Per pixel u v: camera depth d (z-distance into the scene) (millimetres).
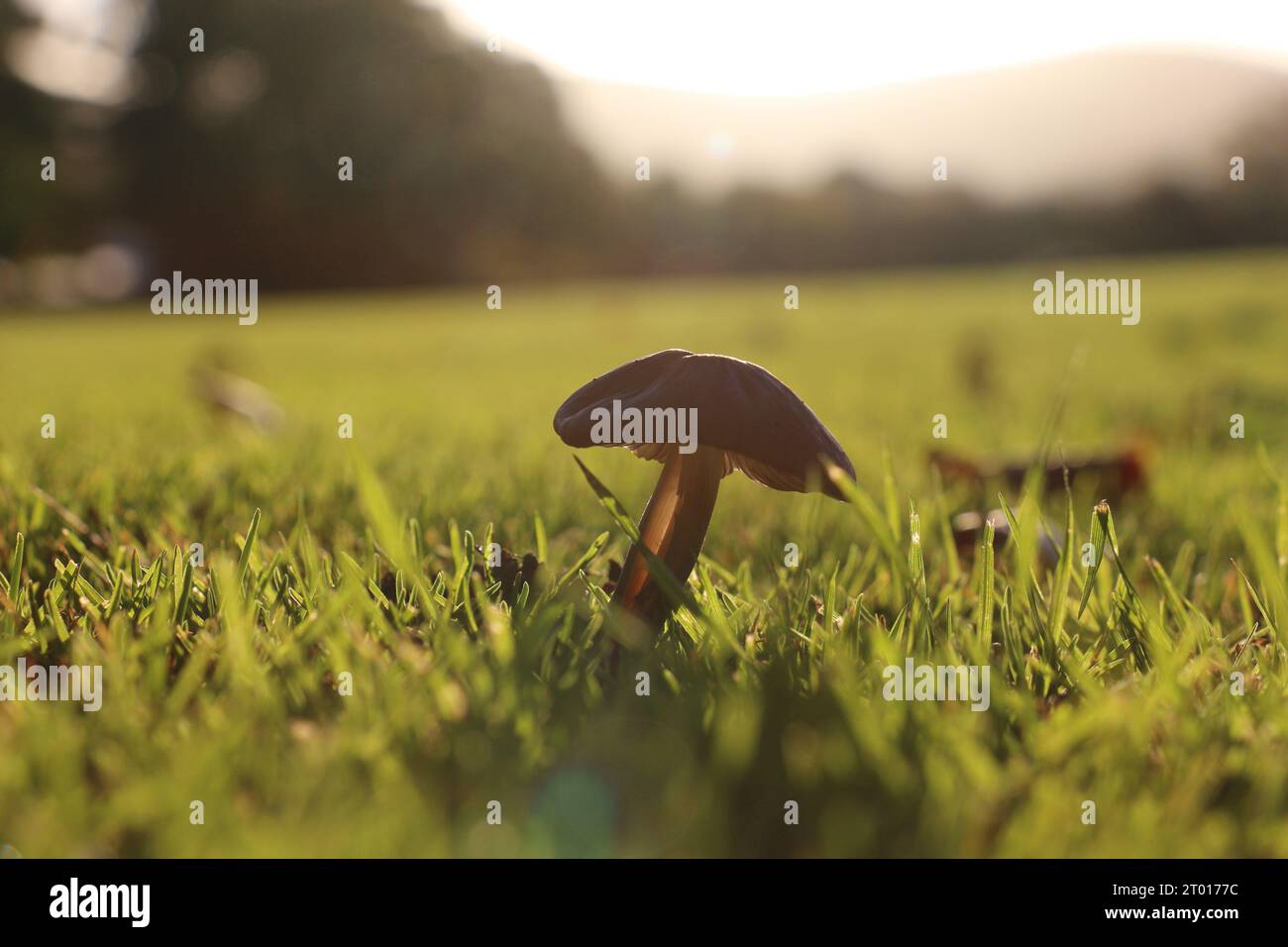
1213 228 61938
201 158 56875
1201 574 2703
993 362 10141
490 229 57531
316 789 1272
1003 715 1583
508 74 54219
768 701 1485
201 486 3688
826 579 2463
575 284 58812
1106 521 2092
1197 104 93250
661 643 1849
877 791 1303
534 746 1408
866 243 59469
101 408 7723
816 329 20062
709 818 1224
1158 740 1546
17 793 1259
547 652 1714
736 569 2951
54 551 2646
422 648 1859
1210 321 16328
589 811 1271
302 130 54531
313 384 11141
